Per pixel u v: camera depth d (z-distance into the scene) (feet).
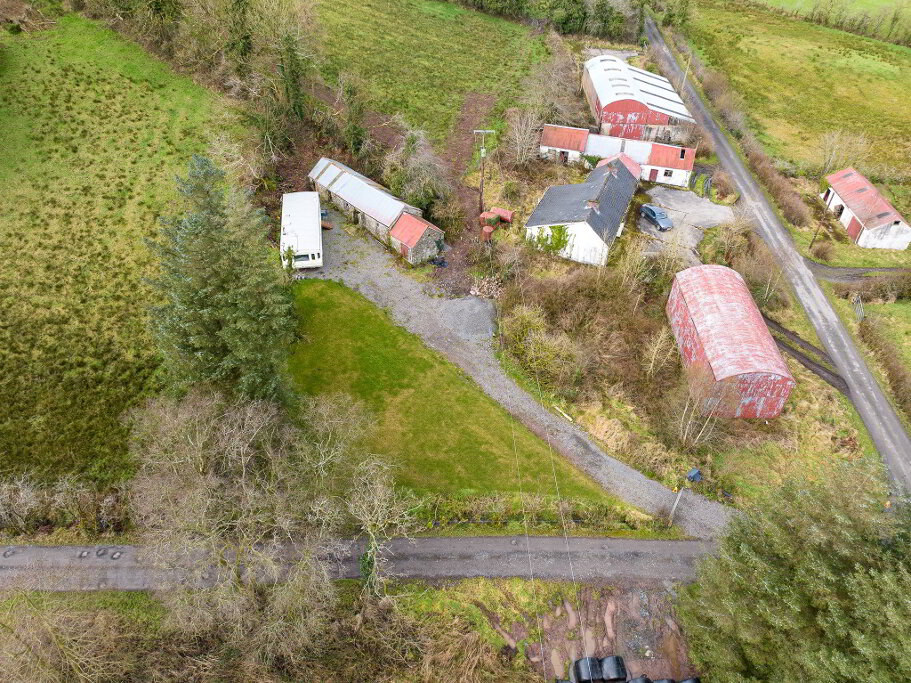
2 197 215.10
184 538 111.04
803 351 197.67
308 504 127.54
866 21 427.74
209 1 252.42
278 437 136.05
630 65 344.28
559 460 161.89
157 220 216.33
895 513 100.42
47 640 114.83
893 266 236.84
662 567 140.67
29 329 179.83
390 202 224.53
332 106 279.69
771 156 298.76
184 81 270.26
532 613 132.98
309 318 194.80
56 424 161.17
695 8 452.76
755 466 161.17
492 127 289.74
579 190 236.22
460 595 135.13
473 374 182.50
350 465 138.92
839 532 98.73
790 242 244.83
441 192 234.17
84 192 221.87
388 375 180.34
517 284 205.67
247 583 126.11
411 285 209.87
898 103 350.64
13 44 266.57
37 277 193.36
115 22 283.38
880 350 196.95
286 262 202.90
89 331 181.47
